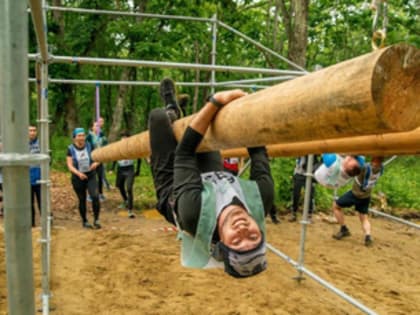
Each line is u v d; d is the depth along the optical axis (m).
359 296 5.40
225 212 1.99
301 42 11.85
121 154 3.75
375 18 1.73
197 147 2.09
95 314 4.61
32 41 14.71
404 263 6.98
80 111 28.41
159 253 6.73
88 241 7.23
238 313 4.75
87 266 6.02
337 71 1.12
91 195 8.02
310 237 8.22
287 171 10.37
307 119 1.21
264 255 1.98
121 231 8.00
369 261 6.96
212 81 8.54
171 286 5.43
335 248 7.57
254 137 1.53
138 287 5.37
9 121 1.62
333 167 4.87
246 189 2.12
